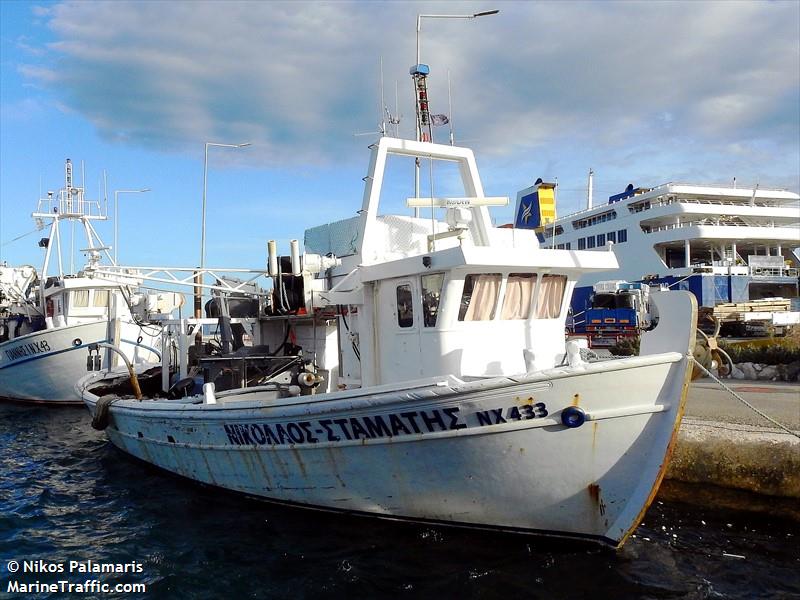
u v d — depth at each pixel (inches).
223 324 443.5
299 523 330.3
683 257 1610.5
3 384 893.8
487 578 265.4
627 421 257.8
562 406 256.5
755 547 305.6
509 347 319.0
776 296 1416.1
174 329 537.0
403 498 296.7
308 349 427.2
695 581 268.1
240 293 463.8
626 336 1072.8
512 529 285.3
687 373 256.1
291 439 315.3
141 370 633.0
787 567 283.7
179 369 514.9
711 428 381.4
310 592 260.8
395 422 279.4
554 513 274.7
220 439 354.9
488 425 264.8
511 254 299.6
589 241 1731.1
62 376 834.2
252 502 359.9
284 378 382.0
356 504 311.0
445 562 279.4
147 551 308.8
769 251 1550.2
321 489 316.5
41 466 499.5
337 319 377.7
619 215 1648.6
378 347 337.7
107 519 357.7
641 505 261.6
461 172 386.9
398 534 307.3
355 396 286.4
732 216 1521.9
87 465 496.4
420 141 383.9
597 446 259.9
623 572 270.4
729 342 715.4
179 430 385.4
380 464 293.3
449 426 269.9
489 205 336.8
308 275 379.6
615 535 270.1
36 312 997.8
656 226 1605.6
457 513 289.1
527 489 272.1
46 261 987.3
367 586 263.6
